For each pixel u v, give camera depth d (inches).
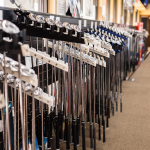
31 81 50.8
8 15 73.6
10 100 84.4
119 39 129.1
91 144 99.8
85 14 159.0
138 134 117.0
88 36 84.0
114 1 292.4
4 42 43.9
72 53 85.4
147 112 148.9
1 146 65.1
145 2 474.3
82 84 88.0
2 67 52.1
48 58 64.7
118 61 151.9
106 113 135.3
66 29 64.2
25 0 84.7
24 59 89.3
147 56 466.0
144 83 233.3
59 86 89.4
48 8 108.0
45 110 91.7
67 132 91.6
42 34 64.2
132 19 441.4
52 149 95.9
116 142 108.0
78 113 96.4
